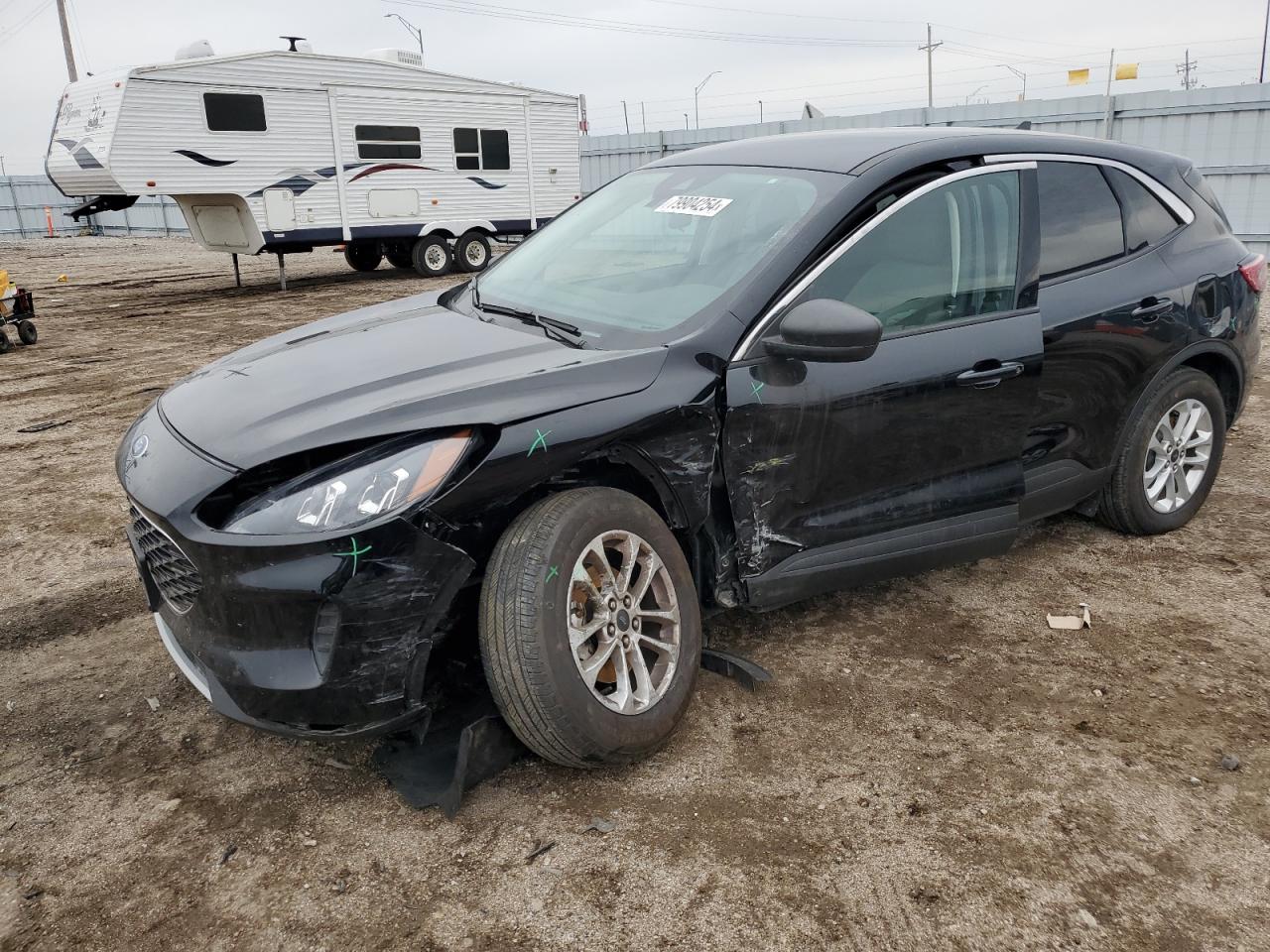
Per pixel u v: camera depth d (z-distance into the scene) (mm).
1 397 7746
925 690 3090
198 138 13836
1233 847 2389
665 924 2141
